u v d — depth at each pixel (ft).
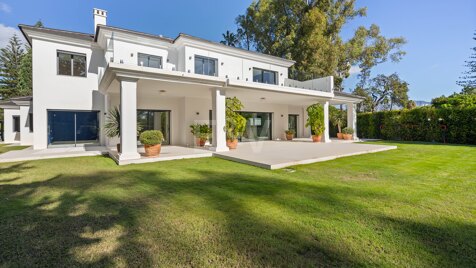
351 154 31.48
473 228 9.84
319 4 81.76
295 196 14.20
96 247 8.51
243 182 17.75
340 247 8.40
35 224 10.46
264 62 55.11
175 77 29.78
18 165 25.17
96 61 42.75
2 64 104.47
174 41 43.32
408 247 8.38
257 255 7.95
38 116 38.22
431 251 8.11
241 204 12.87
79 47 41.42
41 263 7.57
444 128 51.37
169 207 12.51
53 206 12.76
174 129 46.37
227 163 26.30
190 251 8.23
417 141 55.83
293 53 82.94
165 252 8.17
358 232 9.52
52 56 39.29
